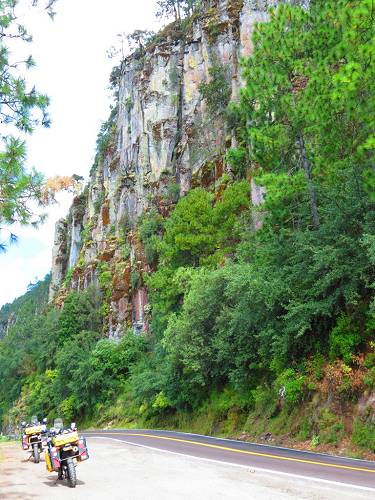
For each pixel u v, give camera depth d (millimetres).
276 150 22594
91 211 80125
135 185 65688
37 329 78062
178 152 58938
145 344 49500
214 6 61844
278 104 22125
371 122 16344
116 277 59906
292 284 20562
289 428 19031
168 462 13148
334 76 15953
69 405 50688
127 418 41031
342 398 16953
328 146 19734
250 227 33250
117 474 11391
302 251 19812
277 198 21328
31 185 9430
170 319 31734
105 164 78375
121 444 19391
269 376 23250
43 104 9641
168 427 32719
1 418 72438
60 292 81312
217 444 18406
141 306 54781
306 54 21594
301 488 8859
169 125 62031
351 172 19203
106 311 61812
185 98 60156
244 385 24047
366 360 16828
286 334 19797
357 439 15172
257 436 20594
